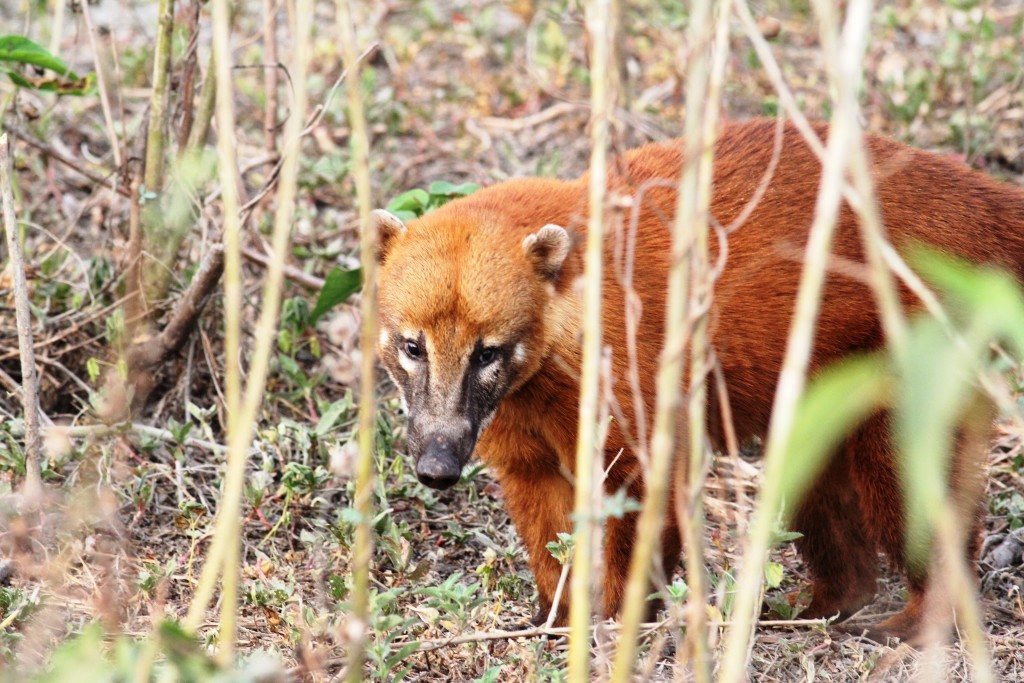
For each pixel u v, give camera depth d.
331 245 12.84
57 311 12.06
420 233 8.87
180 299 11.31
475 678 8.05
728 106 16.66
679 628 7.15
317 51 17.08
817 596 9.94
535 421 9.12
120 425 9.84
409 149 15.75
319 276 13.00
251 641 8.30
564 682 7.19
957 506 8.74
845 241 8.91
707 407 8.92
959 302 8.84
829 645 8.56
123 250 11.80
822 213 4.64
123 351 10.36
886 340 8.95
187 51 10.81
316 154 15.39
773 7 18.78
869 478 9.17
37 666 7.29
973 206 9.28
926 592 8.98
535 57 16.84
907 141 15.10
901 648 8.38
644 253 8.83
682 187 5.12
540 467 9.30
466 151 15.41
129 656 5.30
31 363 8.70
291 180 5.38
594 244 5.43
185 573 9.27
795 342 4.71
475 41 17.73
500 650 8.41
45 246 13.03
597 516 5.68
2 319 11.65
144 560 9.16
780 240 8.97
